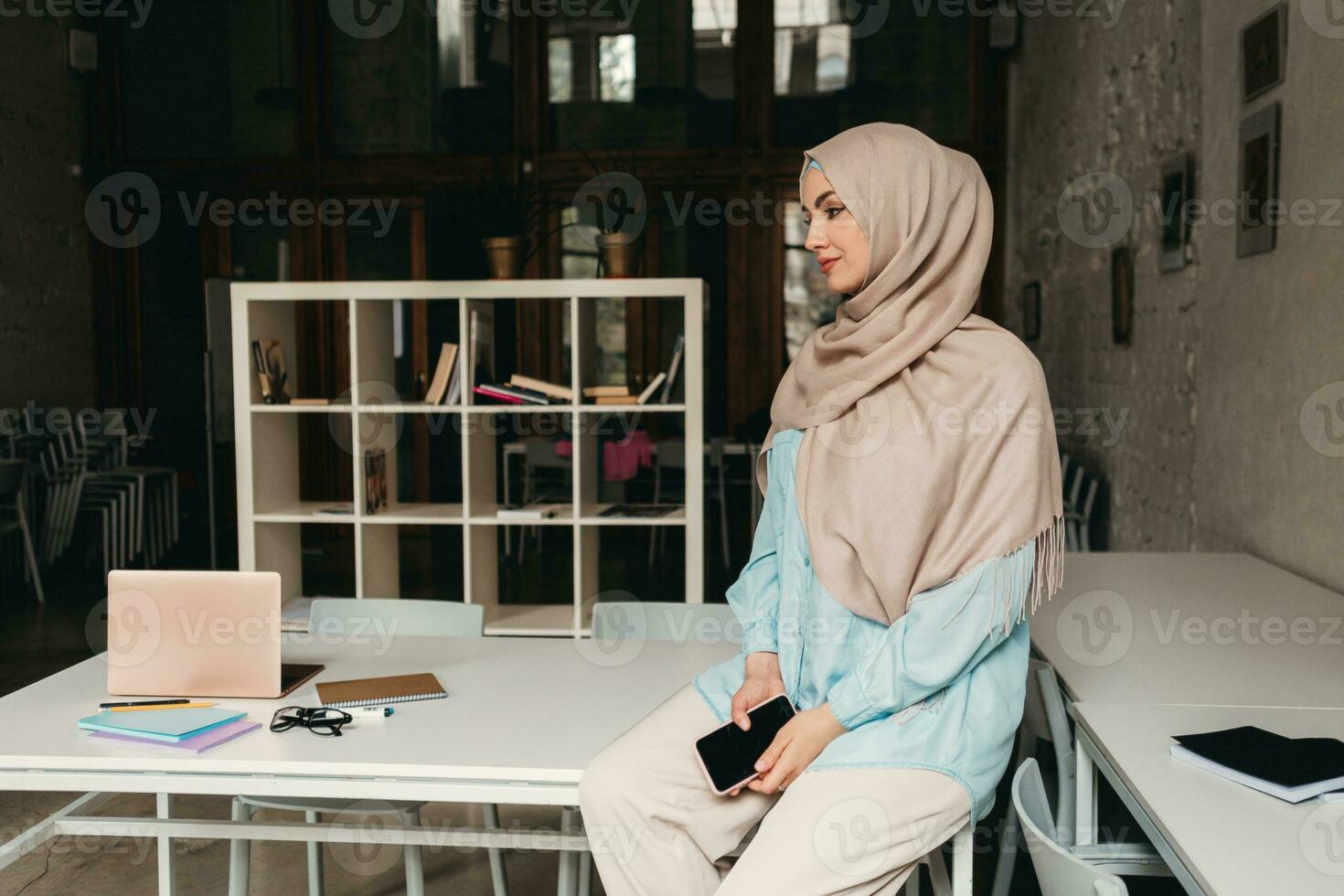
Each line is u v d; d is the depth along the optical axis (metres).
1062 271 6.35
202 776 1.66
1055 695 2.07
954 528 1.70
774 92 8.00
